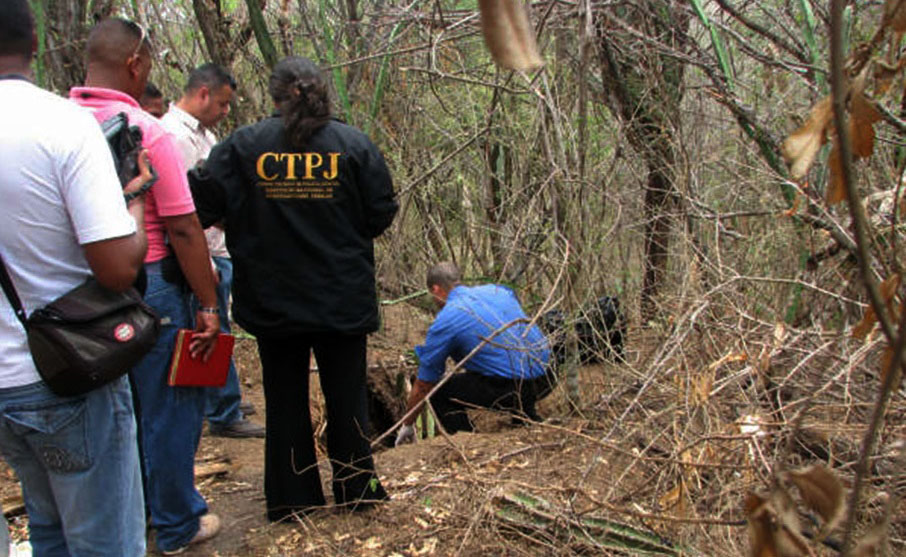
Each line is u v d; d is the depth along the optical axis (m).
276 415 2.79
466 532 2.51
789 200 3.22
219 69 3.71
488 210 4.62
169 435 2.59
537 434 3.37
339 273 2.61
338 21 5.05
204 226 2.62
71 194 1.67
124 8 5.13
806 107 3.45
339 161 2.56
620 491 2.71
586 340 3.71
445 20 4.10
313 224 2.58
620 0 3.44
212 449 3.73
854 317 2.66
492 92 4.36
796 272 3.21
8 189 1.61
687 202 3.44
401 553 2.58
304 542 2.72
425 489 2.84
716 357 2.83
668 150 3.72
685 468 2.32
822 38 3.45
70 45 3.82
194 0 4.78
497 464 3.11
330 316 2.61
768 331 2.89
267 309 2.62
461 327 3.78
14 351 1.70
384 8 4.75
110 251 1.71
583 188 3.49
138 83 2.45
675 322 3.02
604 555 2.37
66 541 1.95
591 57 3.52
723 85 3.46
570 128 3.55
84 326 1.72
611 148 3.99
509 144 4.21
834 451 2.42
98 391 1.81
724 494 2.36
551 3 3.32
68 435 1.77
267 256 2.60
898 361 0.59
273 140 2.56
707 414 2.45
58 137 1.65
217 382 2.63
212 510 3.05
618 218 3.40
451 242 5.08
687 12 3.56
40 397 1.73
